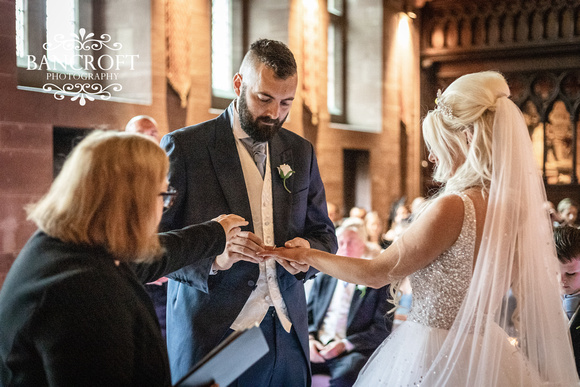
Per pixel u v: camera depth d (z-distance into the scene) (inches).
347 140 387.9
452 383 77.8
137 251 57.1
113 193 55.5
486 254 77.2
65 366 50.3
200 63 280.1
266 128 89.0
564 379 82.7
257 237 86.5
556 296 82.9
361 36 421.1
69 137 228.7
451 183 83.0
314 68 357.1
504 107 80.2
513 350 81.0
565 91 428.1
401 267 79.3
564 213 315.3
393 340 86.4
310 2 352.2
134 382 54.7
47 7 226.1
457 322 78.5
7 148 197.0
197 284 85.6
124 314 53.6
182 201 89.4
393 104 432.8
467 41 447.5
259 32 338.3
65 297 51.5
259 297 91.7
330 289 152.8
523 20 429.7
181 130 92.4
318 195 101.6
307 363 95.6
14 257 197.9
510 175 78.6
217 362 59.2
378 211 421.4
